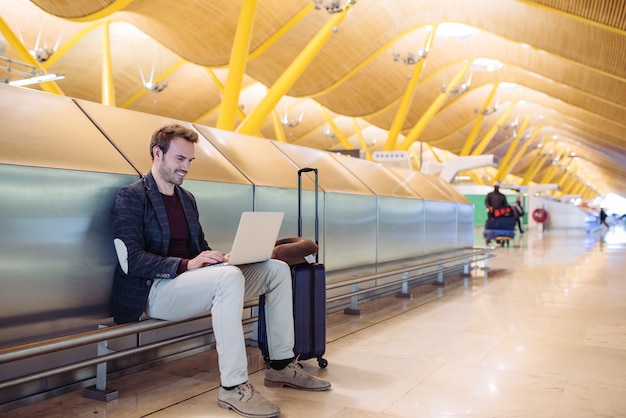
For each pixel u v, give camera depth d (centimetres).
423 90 3600
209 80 3512
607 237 2538
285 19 2052
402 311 603
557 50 2245
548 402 309
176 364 386
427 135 4662
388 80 3141
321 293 365
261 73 2792
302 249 361
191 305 302
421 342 456
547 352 425
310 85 2812
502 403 307
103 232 340
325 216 578
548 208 3359
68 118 362
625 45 1967
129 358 363
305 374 334
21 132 317
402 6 2288
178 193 338
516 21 2147
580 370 375
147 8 1947
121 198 312
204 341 429
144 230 316
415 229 809
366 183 704
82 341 273
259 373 368
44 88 2616
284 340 334
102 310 342
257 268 330
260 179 490
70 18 1830
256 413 283
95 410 292
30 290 300
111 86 2636
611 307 632
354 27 2366
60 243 315
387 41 2497
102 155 356
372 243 676
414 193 836
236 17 2020
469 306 636
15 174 294
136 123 418
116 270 328
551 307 630
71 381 326
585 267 1101
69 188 321
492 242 1945
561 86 3553
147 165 382
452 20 2359
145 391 325
